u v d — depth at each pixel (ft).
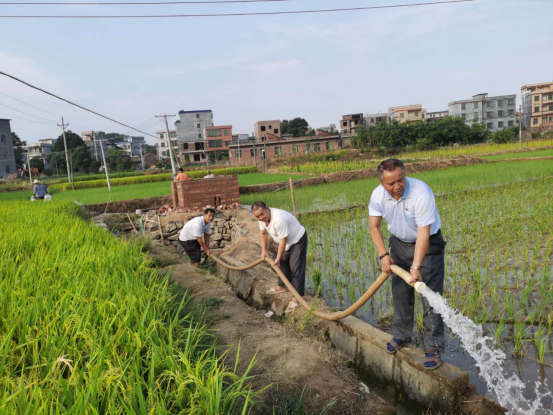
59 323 10.17
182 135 230.89
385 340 12.60
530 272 20.24
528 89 249.55
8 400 6.67
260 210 16.19
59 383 7.70
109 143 301.02
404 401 11.87
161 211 43.14
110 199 57.11
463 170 73.00
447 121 170.81
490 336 14.49
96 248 18.70
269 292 18.58
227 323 14.44
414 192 10.49
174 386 8.46
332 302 19.02
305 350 12.47
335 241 29.89
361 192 54.13
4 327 9.84
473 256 23.63
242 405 9.48
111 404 6.82
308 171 109.19
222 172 128.98
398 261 11.75
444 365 11.09
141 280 14.05
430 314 11.10
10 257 16.99
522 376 12.08
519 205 36.94
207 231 25.41
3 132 194.90
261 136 222.07
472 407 10.47
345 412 10.37
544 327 13.94
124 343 9.53
